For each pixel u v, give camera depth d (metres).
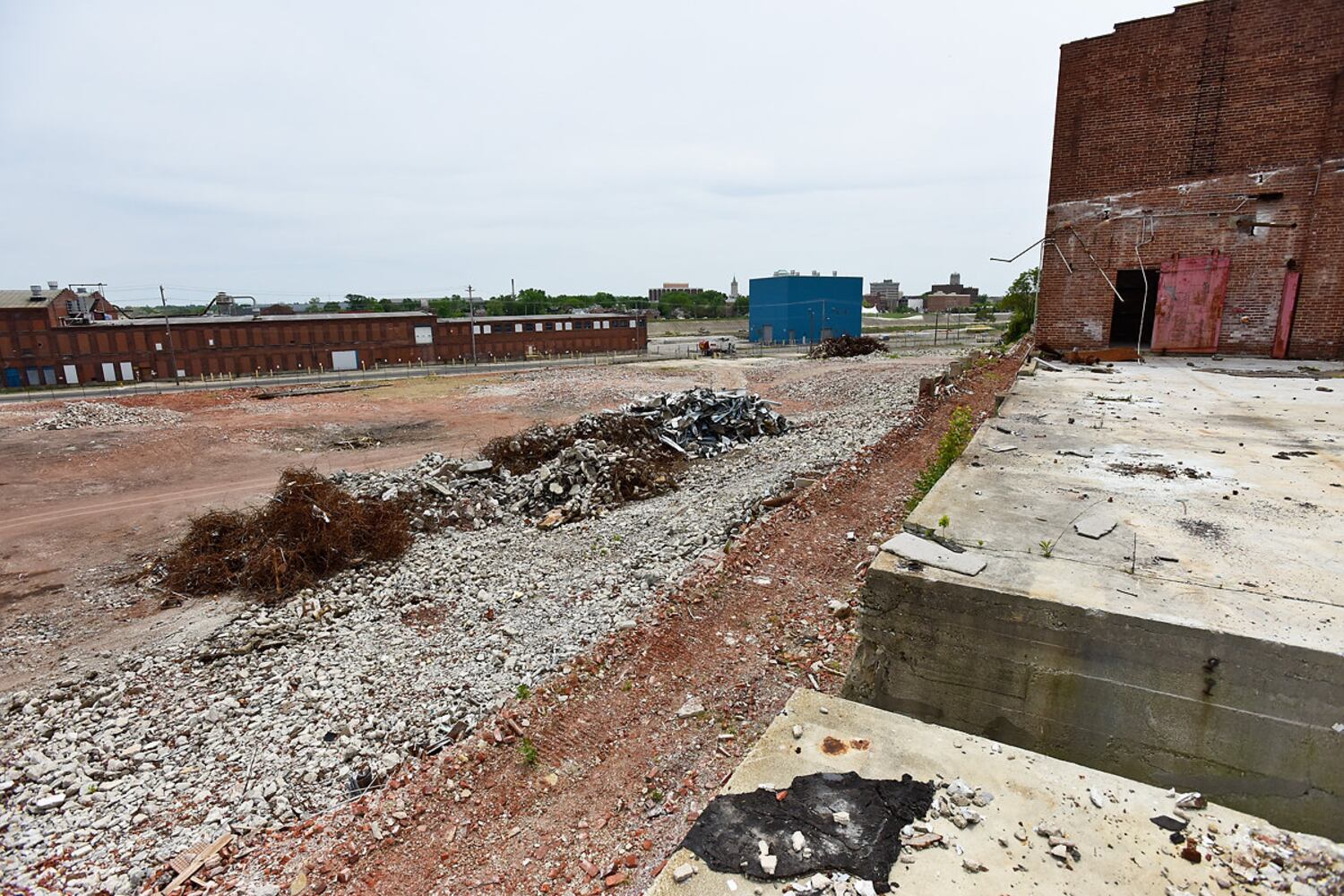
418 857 5.71
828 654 7.80
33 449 23.25
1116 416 9.86
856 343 53.31
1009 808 3.19
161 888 5.73
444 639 9.70
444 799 6.32
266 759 7.36
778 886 2.81
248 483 20.12
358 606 11.17
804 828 3.12
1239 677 4.00
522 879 5.31
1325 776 3.90
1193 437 8.50
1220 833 3.02
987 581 4.75
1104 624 4.30
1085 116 16.36
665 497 16.05
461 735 7.38
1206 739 4.18
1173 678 4.19
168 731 7.94
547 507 15.61
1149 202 15.90
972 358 31.45
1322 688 3.80
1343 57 13.39
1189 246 15.62
